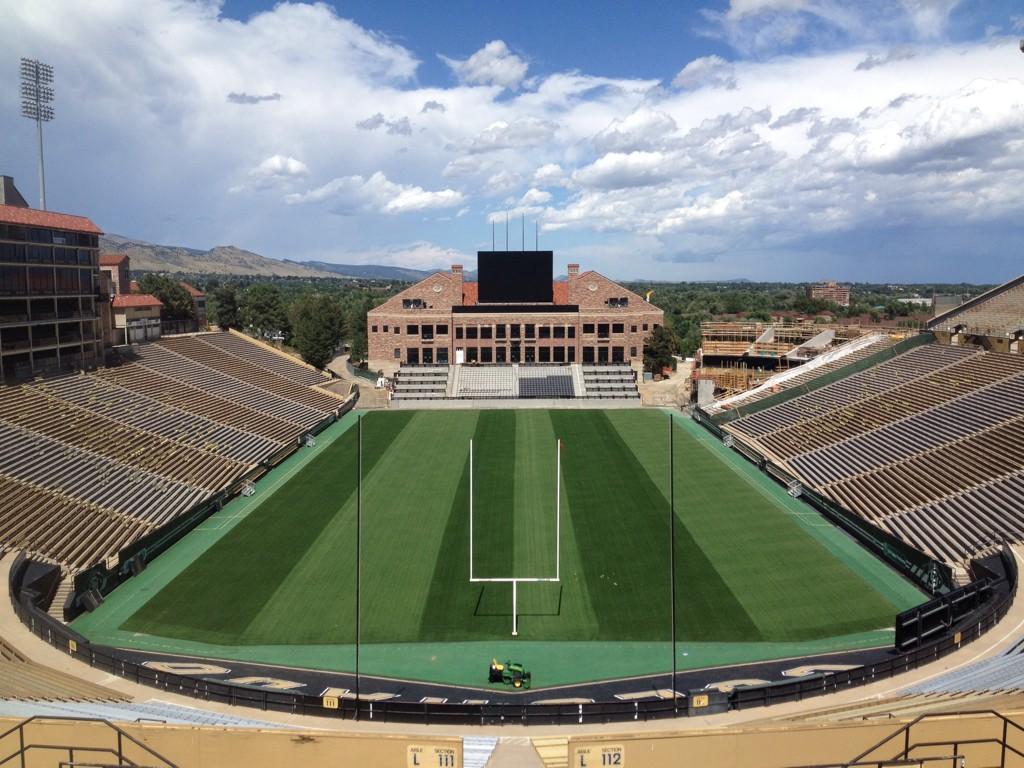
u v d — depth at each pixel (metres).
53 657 28.44
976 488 43.66
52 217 61.44
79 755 14.01
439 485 56.12
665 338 102.75
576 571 39.59
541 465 62.19
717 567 40.00
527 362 102.62
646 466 61.81
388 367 103.88
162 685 26.00
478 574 39.22
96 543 41.22
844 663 29.44
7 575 35.28
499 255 102.50
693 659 30.31
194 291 116.31
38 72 72.94
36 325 60.25
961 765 11.62
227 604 35.84
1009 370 59.06
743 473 59.44
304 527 46.91
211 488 53.00
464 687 28.20
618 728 23.09
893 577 38.47
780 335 106.69
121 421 58.44
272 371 90.81
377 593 37.03
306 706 24.39
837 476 53.59
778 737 14.04
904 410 60.44
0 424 49.62
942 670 26.59
